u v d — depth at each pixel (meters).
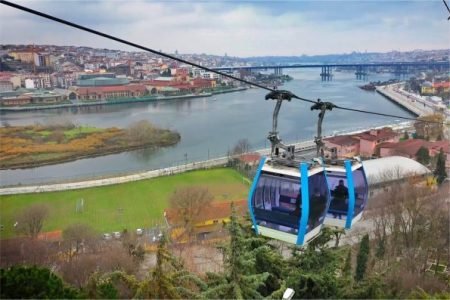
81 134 162.38
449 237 65.25
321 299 26.36
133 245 61.19
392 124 188.62
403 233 69.12
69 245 66.31
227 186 106.69
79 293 15.19
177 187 99.25
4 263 60.19
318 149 20.11
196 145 153.88
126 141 155.75
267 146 148.50
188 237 73.69
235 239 20.67
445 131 155.12
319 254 26.59
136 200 99.75
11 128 168.88
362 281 29.33
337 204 21.77
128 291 21.69
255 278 20.48
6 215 87.25
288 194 17.95
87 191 106.81
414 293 35.59
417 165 105.38
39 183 114.19
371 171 98.19
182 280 22.27
